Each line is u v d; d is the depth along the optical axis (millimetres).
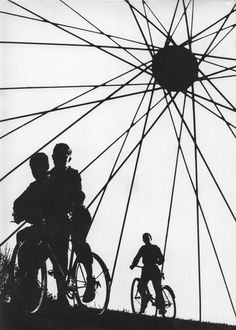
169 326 8648
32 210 7473
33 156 7656
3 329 6188
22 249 7234
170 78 7828
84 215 7746
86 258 7836
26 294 7164
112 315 8500
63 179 7703
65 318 7340
